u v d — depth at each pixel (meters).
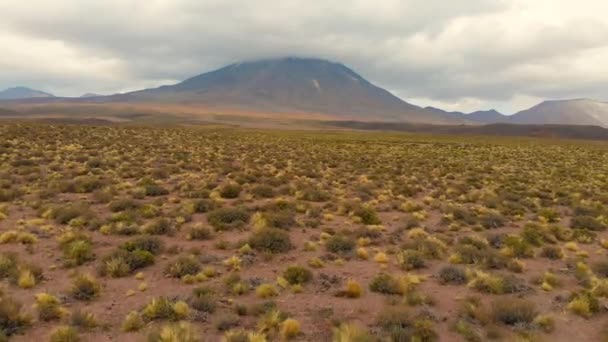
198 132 86.56
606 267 14.34
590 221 21.42
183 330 8.97
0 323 9.11
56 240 15.77
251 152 52.09
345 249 16.05
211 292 11.46
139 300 11.11
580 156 63.84
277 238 16.14
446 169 43.47
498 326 10.09
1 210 19.33
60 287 11.76
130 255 13.54
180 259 13.54
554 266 15.21
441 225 20.81
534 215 23.86
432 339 9.20
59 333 8.66
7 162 32.66
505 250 16.08
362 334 8.91
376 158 52.31
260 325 9.59
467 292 12.34
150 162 37.25
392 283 12.20
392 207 24.58
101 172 31.11
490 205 25.50
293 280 12.70
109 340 8.94
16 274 11.92
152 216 19.48
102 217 19.28
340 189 29.66
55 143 47.12
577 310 10.96
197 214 21.02
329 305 11.16
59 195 23.72
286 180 31.34
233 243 16.39
